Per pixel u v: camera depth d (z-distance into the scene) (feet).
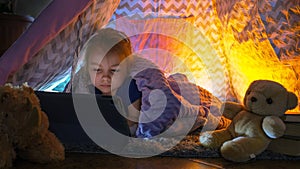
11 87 2.94
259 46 5.85
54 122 3.31
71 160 3.00
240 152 3.04
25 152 2.91
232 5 5.74
